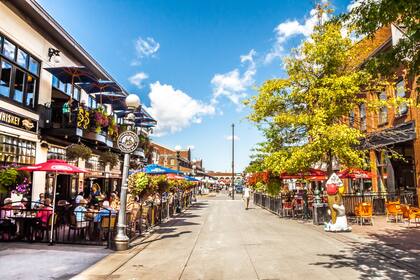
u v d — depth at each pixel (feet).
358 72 44.68
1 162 40.29
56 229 34.91
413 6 19.27
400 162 65.31
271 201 78.13
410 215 45.85
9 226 33.88
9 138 41.86
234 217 64.34
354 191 81.97
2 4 40.78
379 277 22.07
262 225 51.08
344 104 47.39
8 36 41.91
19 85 44.70
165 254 29.78
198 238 38.52
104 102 72.95
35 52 47.80
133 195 39.24
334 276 22.44
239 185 254.06
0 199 39.52
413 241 35.27
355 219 55.11
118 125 71.20
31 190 46.44
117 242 30.94
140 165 91.40
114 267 24.86
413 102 48.65
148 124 90.94
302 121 47.11
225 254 29.71
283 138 54.75
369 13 20.81
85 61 61.72
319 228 47.16
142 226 43.55
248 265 25.68
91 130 54.65
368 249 31.48
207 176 235.20
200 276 22.75
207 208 90.38
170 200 67.15
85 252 29.76
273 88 51.21
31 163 46.21
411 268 24.36
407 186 63.21
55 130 49.19
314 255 29.09
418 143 55.67
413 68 21.68
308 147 46.50
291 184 112.57
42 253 28.81
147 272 23.73
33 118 46.52
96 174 70.08
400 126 59.31
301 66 50.26
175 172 63.46
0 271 23.17
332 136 43.50
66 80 54.19
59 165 33.40
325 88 46.19
